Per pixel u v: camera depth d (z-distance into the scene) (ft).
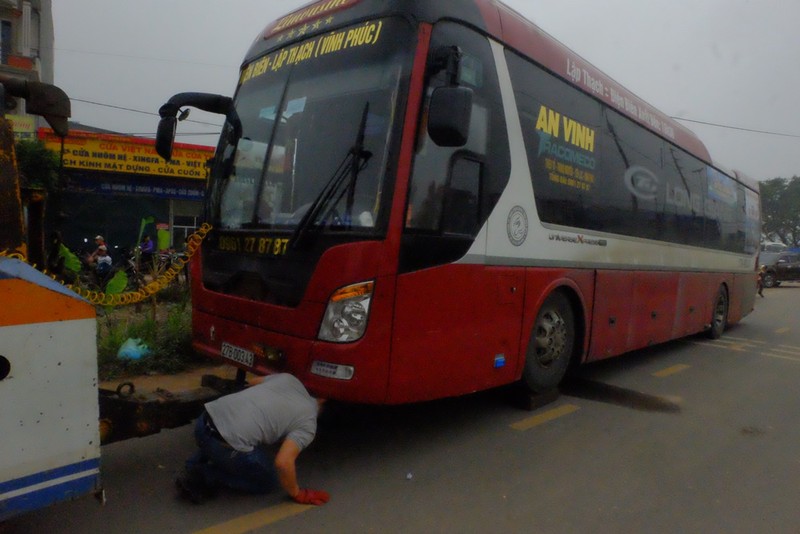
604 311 20.72
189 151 60.54
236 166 15.78
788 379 25.02
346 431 16.15
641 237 23.39
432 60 13.06
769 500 12.94
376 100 12.99
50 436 8.71
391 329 12.41
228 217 15.43
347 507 11.80
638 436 16.83
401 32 13.11
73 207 56.95
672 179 26.61
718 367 27.02
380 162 12.53
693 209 29.17
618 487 13.34
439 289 13.38
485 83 14.87
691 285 29.17
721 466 14.85
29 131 53.78
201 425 11.81
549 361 18.70
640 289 23.43
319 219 12.80
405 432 16.24
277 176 14.32
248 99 16.33
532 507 12.17
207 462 12.05
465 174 14.10
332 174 13.09
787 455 15.83
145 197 59.57
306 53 14.99
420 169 12.85
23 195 12.96
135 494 12.09
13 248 9.64
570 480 13.61
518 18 16.97
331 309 12.26
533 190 16.61
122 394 12.62
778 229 195.42
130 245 59.62
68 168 54.85
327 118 13.70
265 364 13.53
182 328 22.71
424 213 12.96
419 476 13.42
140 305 29.12
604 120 20.81
